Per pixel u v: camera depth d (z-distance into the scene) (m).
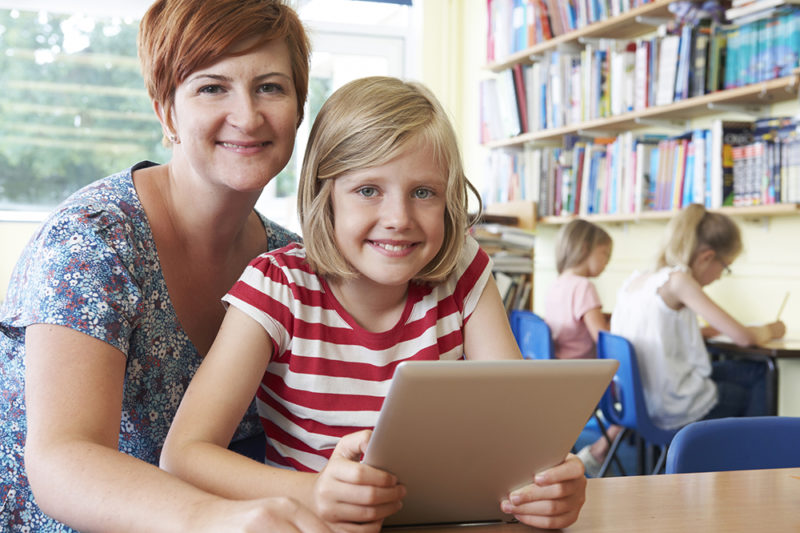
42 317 0.92
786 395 3.45
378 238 1.09
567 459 0.85
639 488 0.99
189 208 1.17
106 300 0.96
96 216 1.04
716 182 3.36
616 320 3.23
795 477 1.05
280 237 1.40
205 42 1.03
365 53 5.63
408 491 0.81
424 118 1.10
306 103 1.22
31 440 0.84
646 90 3.78
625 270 4.38
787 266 3.44
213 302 1.23
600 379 0.76
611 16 4.02
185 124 1.08
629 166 3.92
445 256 1.18
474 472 0.81
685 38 3.51
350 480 0.77
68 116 4.84
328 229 1.14
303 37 1.15
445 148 1.10
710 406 3.01
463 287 1.26
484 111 5.01
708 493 0.96
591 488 0.98
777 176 3.12
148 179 1.18
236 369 1.05
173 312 1.16
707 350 3.10
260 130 1.08
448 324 1.22
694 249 3.06
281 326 1.11
